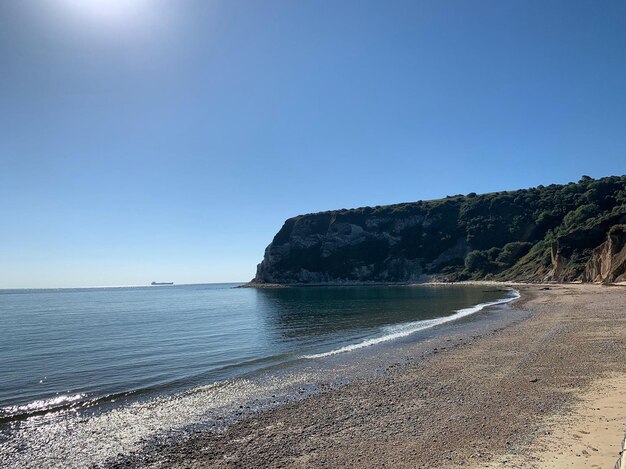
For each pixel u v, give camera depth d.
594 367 13.93
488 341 21.47
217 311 57.38
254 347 25.33
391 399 12.51
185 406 13.25
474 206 149.50
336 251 164.12
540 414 9.79
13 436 10.93
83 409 13.35
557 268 86.00
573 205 120.56
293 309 56.41
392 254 152.88
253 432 10.52
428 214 156.75
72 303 93.62
